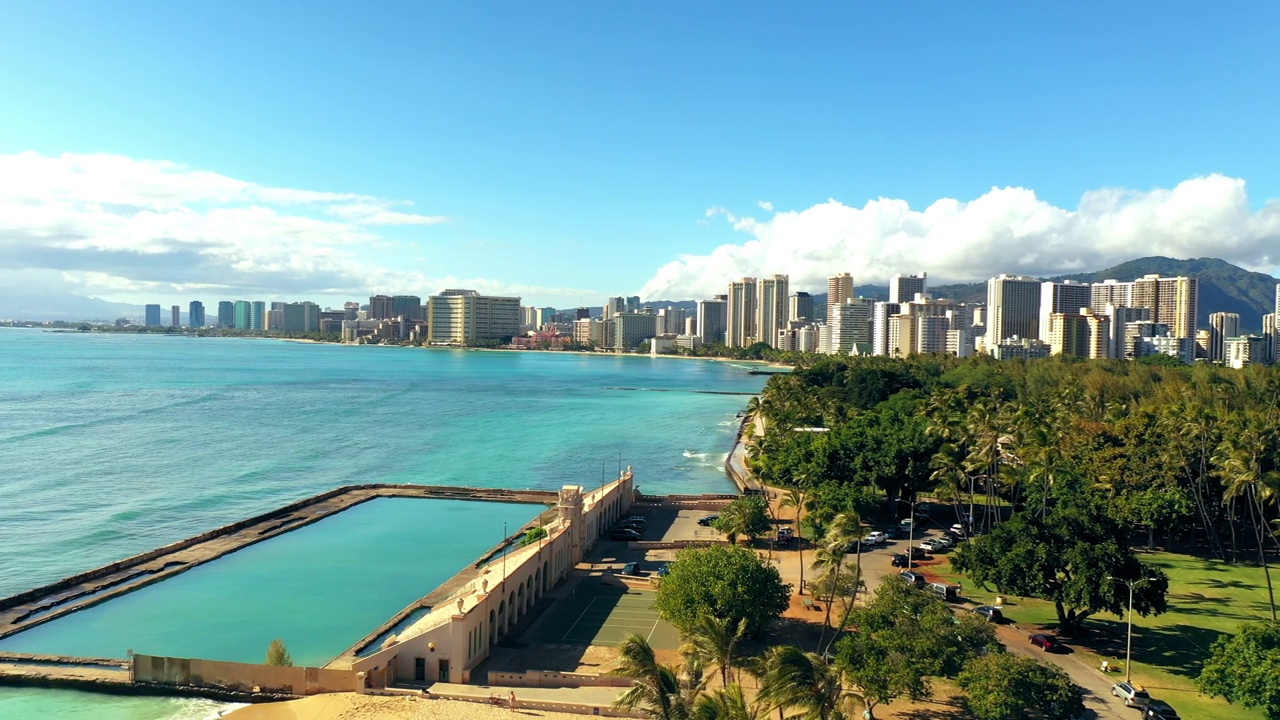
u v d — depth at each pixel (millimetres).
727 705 47031
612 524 127250
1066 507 105812
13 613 93938
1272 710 57594
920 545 115062
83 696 71875
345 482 178000
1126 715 64250
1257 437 117438
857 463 130375
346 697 68562
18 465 182250
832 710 50688
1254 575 104562
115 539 128875
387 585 107688
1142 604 74438
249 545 125375
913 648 61562
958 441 127125
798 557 110188
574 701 67375
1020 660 60125
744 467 192250
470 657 73250
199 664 71875
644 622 85750
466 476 187875
